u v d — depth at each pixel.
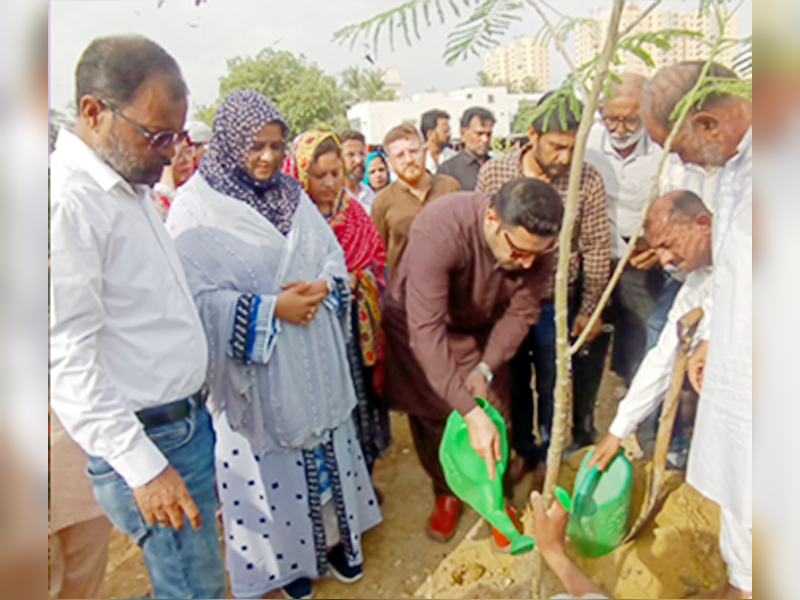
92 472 1.26
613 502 1.51
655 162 1.60
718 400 1.34
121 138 1.13
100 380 1.13
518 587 1.68
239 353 1.45
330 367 1.59
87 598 1.49
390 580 1.76
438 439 1.81
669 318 1.54
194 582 1.38
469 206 1.49
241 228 1.47
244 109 1.39
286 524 1.65
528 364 1.86
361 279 1.84
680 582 1.55
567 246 1.07
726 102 1.21
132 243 1.19
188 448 1.35
